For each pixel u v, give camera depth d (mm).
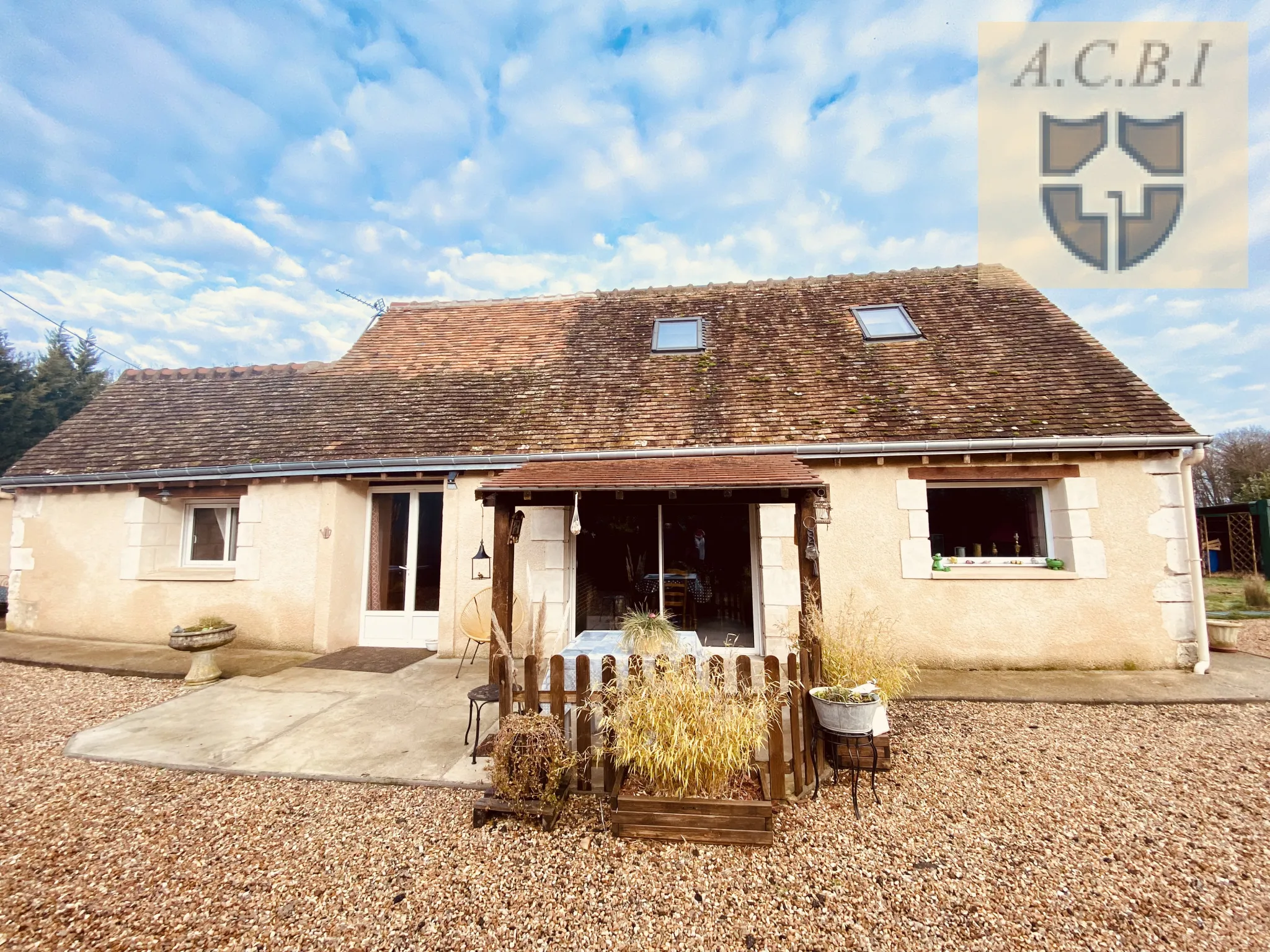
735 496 4984
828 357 8391
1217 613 9969
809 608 4316
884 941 2465
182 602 7949
